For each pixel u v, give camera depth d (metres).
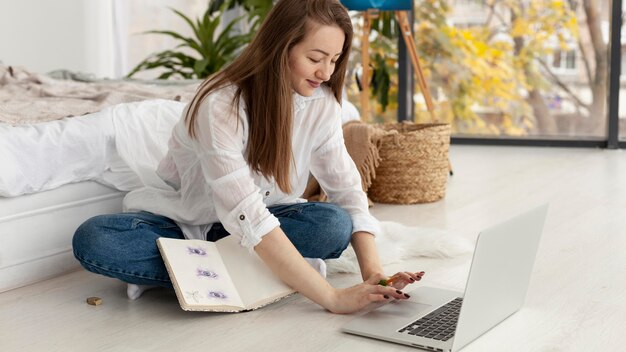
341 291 2.06
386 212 3.48
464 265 2.59
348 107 3.77
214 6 5.31
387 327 1.96
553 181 4.14
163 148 2.74
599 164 4.67
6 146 2.34
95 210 2.64
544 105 5.43
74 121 2.59
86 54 5.03
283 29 1.96
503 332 1.96
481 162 4.82
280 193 2.23
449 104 5.59
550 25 5.34
